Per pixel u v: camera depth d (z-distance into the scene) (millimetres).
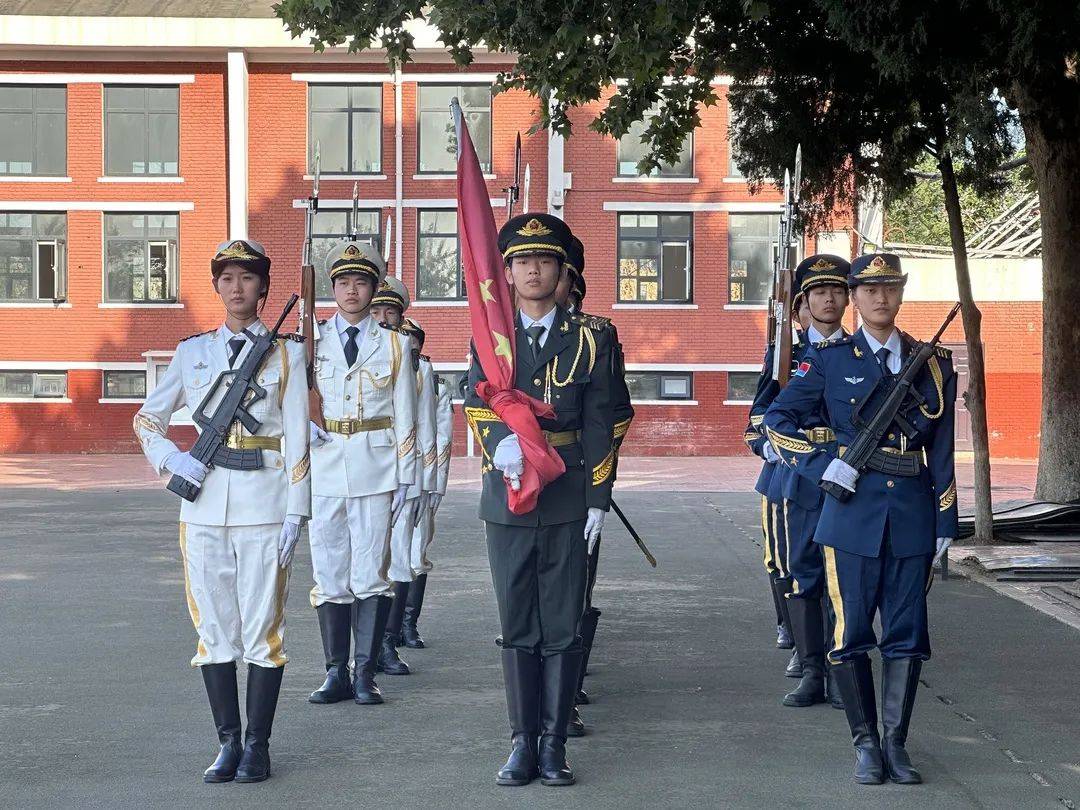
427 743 6680
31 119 33906
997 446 33250
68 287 33844
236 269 6223
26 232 33844
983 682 8102
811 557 7594
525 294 6184
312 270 7973
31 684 7965
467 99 33625
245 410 6117
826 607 7672
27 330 33844
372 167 33719
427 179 33500
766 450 8180
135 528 17094
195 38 33125
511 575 6109
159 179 33719
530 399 6016
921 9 11508
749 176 16750
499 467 5941
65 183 33688
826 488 6188
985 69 12070
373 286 8047
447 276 33656
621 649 9188
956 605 11016
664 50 12227
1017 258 33469
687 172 33750
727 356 33656
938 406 6188
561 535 6113
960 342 33188
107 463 30984
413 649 9195
